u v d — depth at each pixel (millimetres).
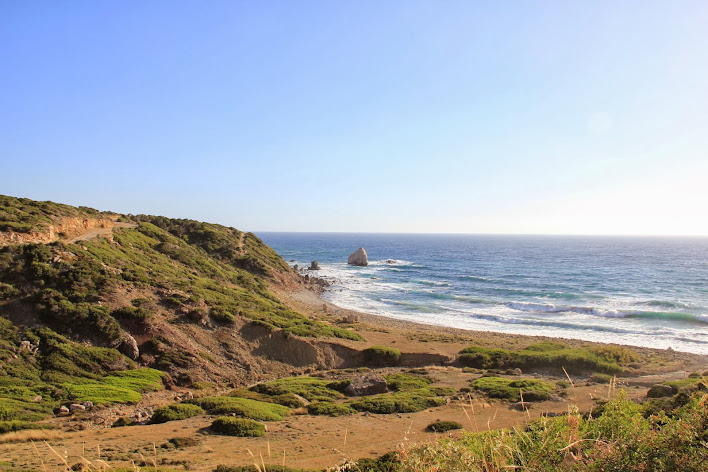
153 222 89562
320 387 36344
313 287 93938
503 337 55781
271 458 19438
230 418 25406
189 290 50094
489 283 104250
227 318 45562
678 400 18641
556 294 85688
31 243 43625
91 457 18609
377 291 95312
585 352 43531
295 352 44688
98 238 54688
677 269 131875
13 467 16406
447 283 105188
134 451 20109
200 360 39062
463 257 190375
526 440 6539
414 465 6285
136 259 54500
